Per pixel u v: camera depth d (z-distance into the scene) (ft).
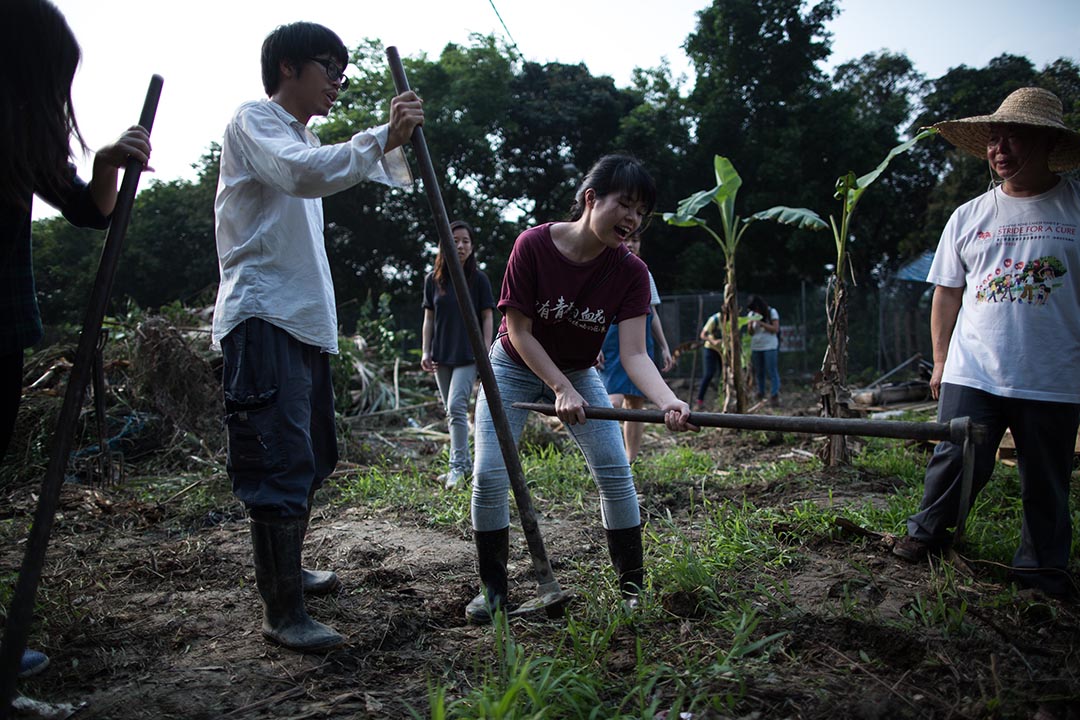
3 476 18.71
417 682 7.82
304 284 8.81
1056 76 38.42
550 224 9.39
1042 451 9.98
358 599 10.23
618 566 9.75
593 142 87.15
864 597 9.56
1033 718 6.78
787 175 71.51
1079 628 8.73
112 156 7.80
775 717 6.82
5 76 6.71
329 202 76.48
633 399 18.24
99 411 10.89
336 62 9.15
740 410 26.25
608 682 7.47
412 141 8.71
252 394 8.44
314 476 9.60
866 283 65.92
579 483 17.04
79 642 8.82
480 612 9.34
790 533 11.93
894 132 82.58
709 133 76.13
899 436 7.53
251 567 11.82
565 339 9.61
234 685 7.79
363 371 30.96
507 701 6.18
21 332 7.51
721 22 75.05
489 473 9.45
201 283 84.07
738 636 7.77
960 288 11.13
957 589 9.64
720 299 58.95
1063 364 9.84
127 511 15.69
